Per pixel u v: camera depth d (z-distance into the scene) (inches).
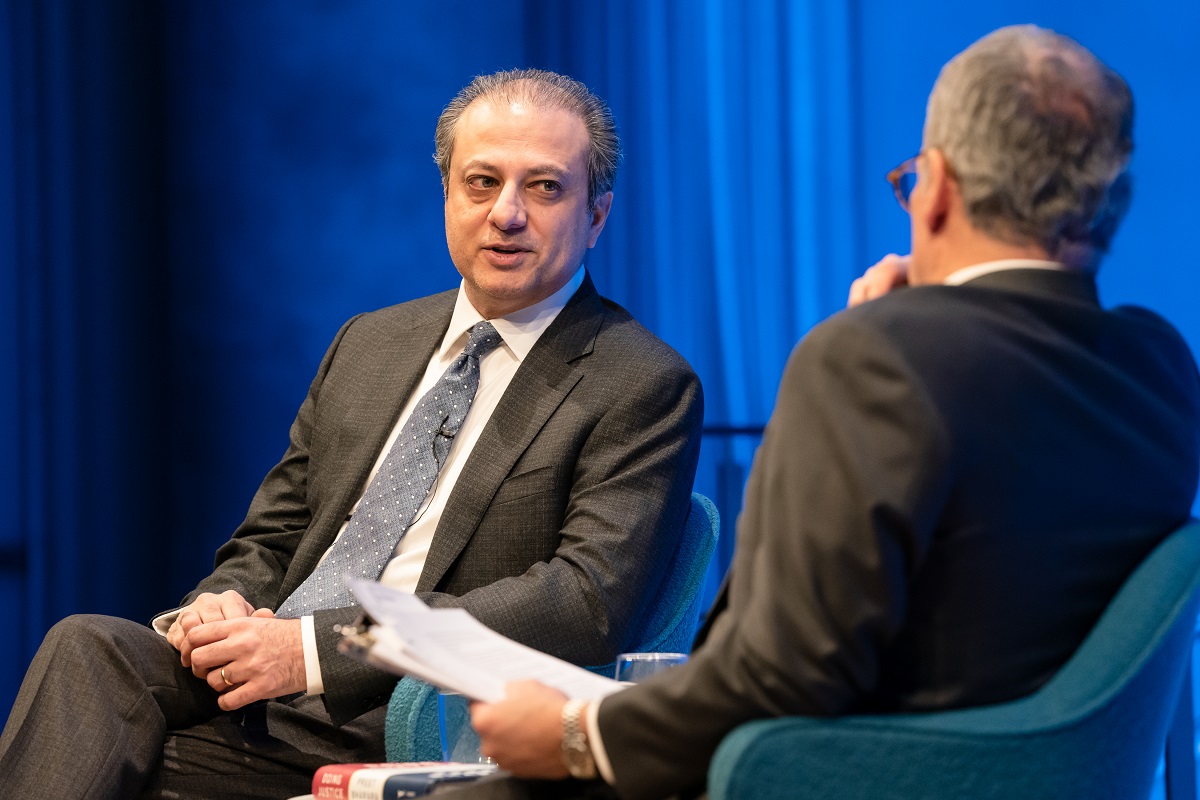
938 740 91.9
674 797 101.7
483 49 383.2
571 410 178.1
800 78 352.8
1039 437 97.6
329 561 179.8
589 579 162.6
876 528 90.9
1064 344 101.0
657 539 169.9
